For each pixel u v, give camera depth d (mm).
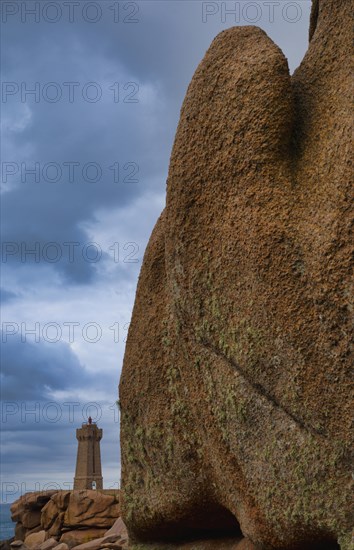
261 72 3020
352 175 2668
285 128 2971
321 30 3150
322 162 2844
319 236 2709
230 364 2969
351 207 2639
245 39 3205
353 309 2584
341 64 2992
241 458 2926
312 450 2680
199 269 3080
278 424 2785
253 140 2961
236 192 2971
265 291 2799
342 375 2607
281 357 2760
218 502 3289
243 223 2898
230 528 3406
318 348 2666
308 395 2686
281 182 2896
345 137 2768
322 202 2766
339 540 2609
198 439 3277
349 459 2596
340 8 3072
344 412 2602
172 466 3393
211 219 3051
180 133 3242
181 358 3273
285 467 2752
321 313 2664
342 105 2877
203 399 3125
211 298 3031
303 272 2732
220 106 3092
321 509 2652
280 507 2773
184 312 3178
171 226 3230
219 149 3055
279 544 2844
